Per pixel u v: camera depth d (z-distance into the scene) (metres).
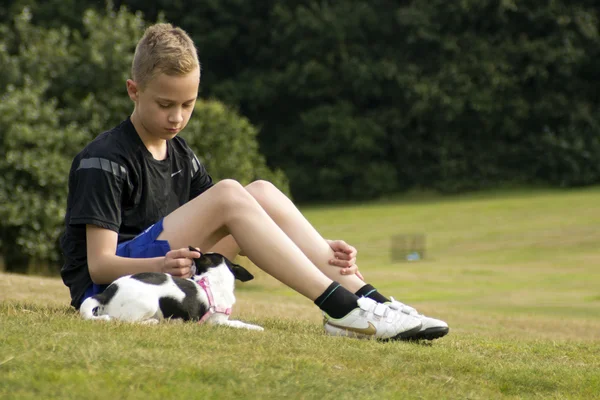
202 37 50.00
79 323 3.72
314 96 50.12
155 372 2.94
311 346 3.71
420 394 3.15
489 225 33.84
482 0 47.81
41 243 17.56
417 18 48.47
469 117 49.66
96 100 20.73
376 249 30.08
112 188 4.05
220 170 20.91
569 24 49.25
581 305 14.96
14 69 19.77
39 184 17.91
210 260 4.28
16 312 4.15
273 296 12.99
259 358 3.34
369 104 52.12
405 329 4.09
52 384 2.70
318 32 49.56
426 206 42.25
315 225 37.72
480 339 5.51
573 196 41.25
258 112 52.16
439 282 20.09
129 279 4.01
